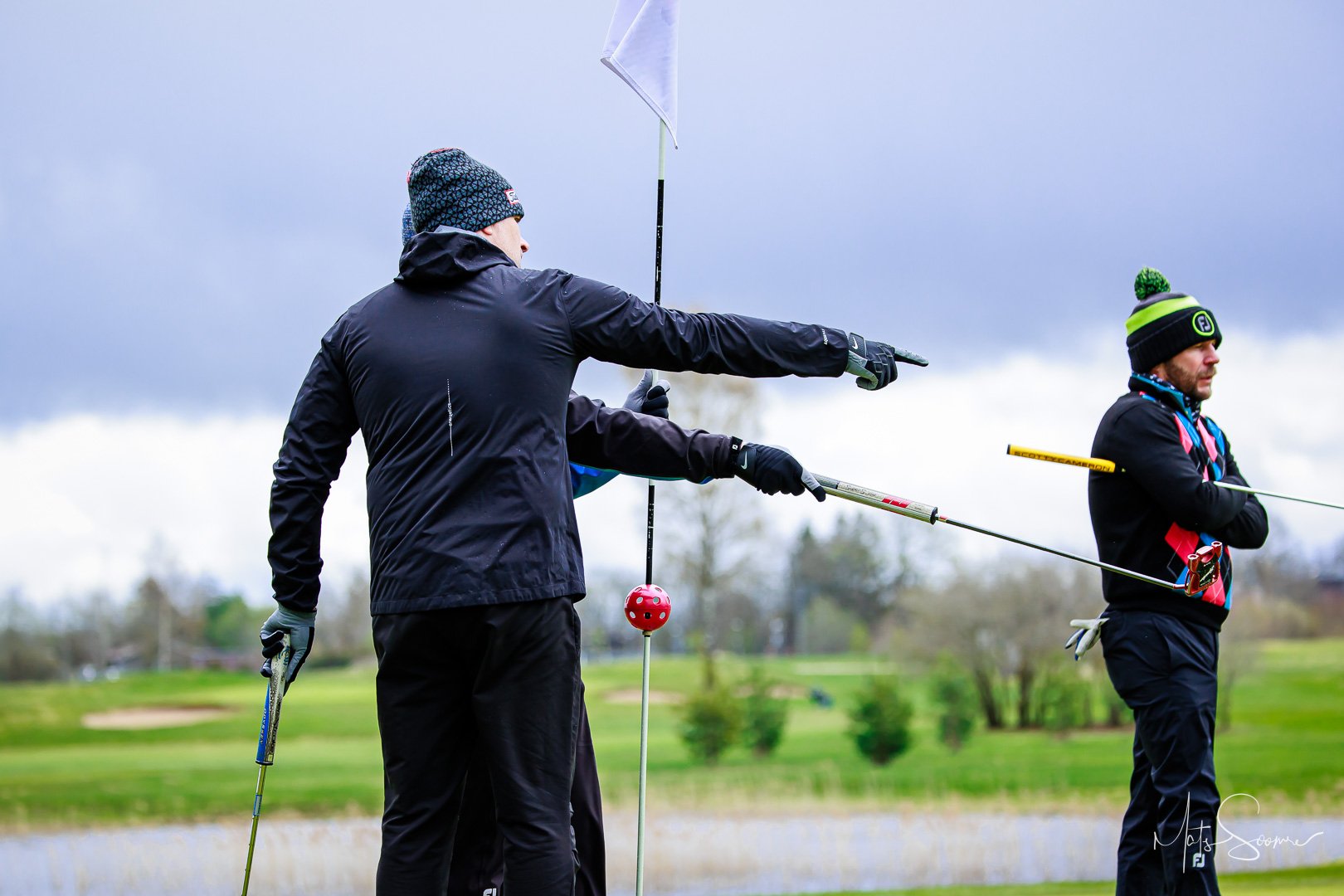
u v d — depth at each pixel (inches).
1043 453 284.7
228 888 933.8
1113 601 297.0
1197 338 298.2
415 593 211.5
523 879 211.9
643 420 277.0
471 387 215.5
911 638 2677.2
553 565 214.7
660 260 280.1
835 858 1003.3
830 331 243.9
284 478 235.5
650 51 283.3
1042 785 1745.8
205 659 3855.8
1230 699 2170.3
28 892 938.7
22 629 3622.0
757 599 3639.3
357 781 1914.4
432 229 236.5
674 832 1181.1
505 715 214.5
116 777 2004.2
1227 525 291.0
